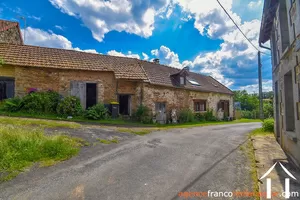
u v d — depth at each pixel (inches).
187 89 641.6
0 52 422.0
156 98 536.7
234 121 794.2
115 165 165.9
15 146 174.1
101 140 245.3
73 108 420.8
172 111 578.9
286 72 201.3
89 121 399.9
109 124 399.5
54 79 439.2
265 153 215.6
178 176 148.3
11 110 374.6
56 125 294.4
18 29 595.2
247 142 289.3
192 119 630.5
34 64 419.5
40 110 395.5
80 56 523.5
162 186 130.5
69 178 136.9
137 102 504.7
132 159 183.6
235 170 165.5
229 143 278.8
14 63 402.0
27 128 242.8
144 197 115.3
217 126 523.5
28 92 418.0
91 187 125.3
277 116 287.1
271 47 306.5
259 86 579.8
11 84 414.9
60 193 116.4
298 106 162.1
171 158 192.7
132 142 253.0
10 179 130.9
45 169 150.2
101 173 147.9
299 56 154.6
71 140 218.7
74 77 456.8
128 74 494.3
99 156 187.5
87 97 493.7
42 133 211.3
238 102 1291.8
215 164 179.8
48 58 461.4
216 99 794.2
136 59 636.7
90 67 472.4
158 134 330.6
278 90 260.7
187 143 267.6
